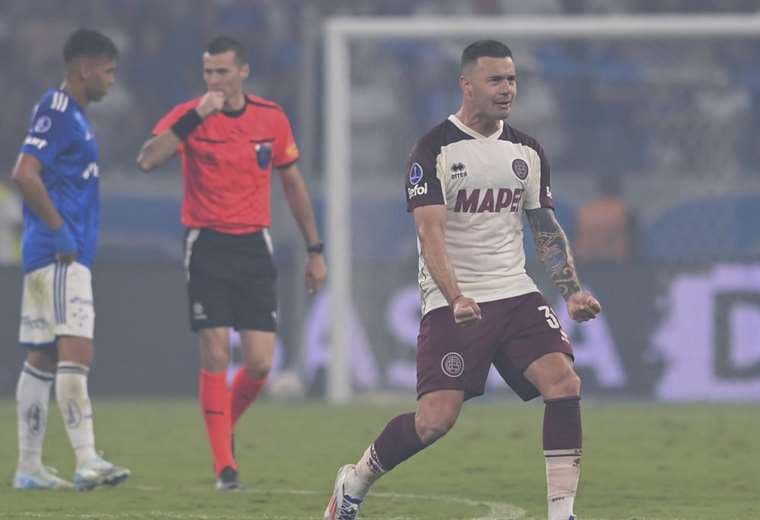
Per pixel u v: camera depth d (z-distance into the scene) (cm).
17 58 7788
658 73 7331
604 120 7356
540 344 1955
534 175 2028
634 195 6781
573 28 5447
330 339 5306
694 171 7256
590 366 5391
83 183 2647
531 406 5159
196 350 5475
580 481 2823
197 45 7919
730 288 5384
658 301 5406
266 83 7762
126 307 5475
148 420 4450
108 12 7994
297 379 5484
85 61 2645
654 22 5469
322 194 6881
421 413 1944
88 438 2652
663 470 3027
